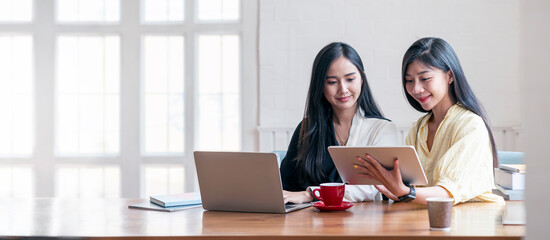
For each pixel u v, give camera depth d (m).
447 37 4.33
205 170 1.76
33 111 4.73
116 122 4.71
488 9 4.31
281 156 2.52
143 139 4.71
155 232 1.42
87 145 4.73
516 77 4.30
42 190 4.68
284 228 1.45
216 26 4.58
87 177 4.68
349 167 1.75
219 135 4.67
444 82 1.92
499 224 1.47
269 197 1.70
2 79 4.79
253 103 4.50
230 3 4.65
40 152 4.68
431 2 4.34
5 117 4.79
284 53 4.43
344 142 2.20
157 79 4.70
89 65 4.71
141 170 4.64
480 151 1.80
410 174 1.65
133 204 1.92
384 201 1.96
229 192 1.74
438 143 1.94
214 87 4.67
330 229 1.43
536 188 0.90
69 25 4.67
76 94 4.73
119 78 4.69
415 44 1.94
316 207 1.74
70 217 1.67
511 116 4.30
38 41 4.69
